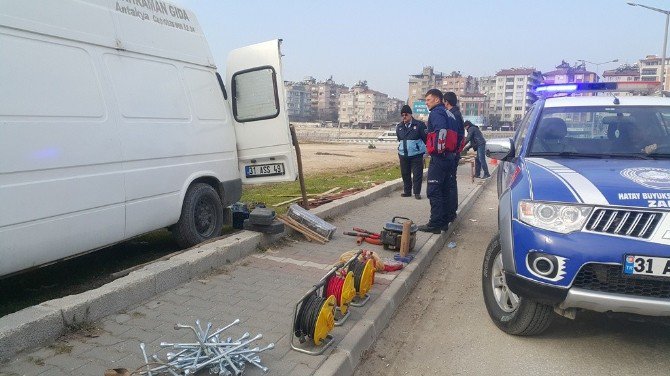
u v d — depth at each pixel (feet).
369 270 15.43
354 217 28.58
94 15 16.29
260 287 16.40
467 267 21.74
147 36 18.60
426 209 31.81
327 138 229.25
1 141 12.85
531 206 12.84
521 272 12.64
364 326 13.92
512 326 14.06
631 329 14.85
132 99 17.34
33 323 11.59
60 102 14.56
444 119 23.85
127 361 11.28
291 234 22.90
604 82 21.50
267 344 12.45
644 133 16.29
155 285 15.25
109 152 16.11
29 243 13.61
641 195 11.85
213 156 21.59
